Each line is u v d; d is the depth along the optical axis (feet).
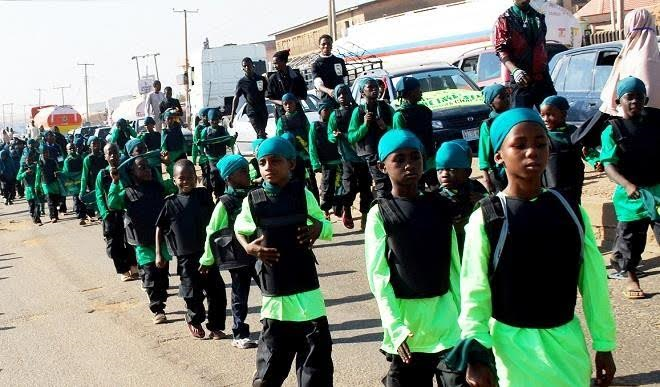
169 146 55.72
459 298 15.21
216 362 24.70
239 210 22.79
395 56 92.94
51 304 35.04
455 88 51.34
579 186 24.97
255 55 120.06
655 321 23.15
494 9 82.48
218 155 54.75
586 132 24.44
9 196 90.68
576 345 11.29
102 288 37.32
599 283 11.38
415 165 14.96
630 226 24.68
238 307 25.71
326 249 38.86
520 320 11.18
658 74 29.68
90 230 58.54
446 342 14.73
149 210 29.78
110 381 24.02
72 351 27.55
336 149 42.04
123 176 30.25
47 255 48.78
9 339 29.84
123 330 29.55
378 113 34.37
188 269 26.58
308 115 59.82
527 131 11.11
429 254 14.70
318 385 17.71
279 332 17.98
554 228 11.07
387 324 14.30
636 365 20.34
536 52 28.53
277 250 17.89
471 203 19.97
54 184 65.77
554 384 11.10
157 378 23.82
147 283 29.94
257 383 18.06
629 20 30.07
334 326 27.04
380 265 14.62
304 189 18.53
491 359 11.09
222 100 118.83
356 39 98.94
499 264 11.14
